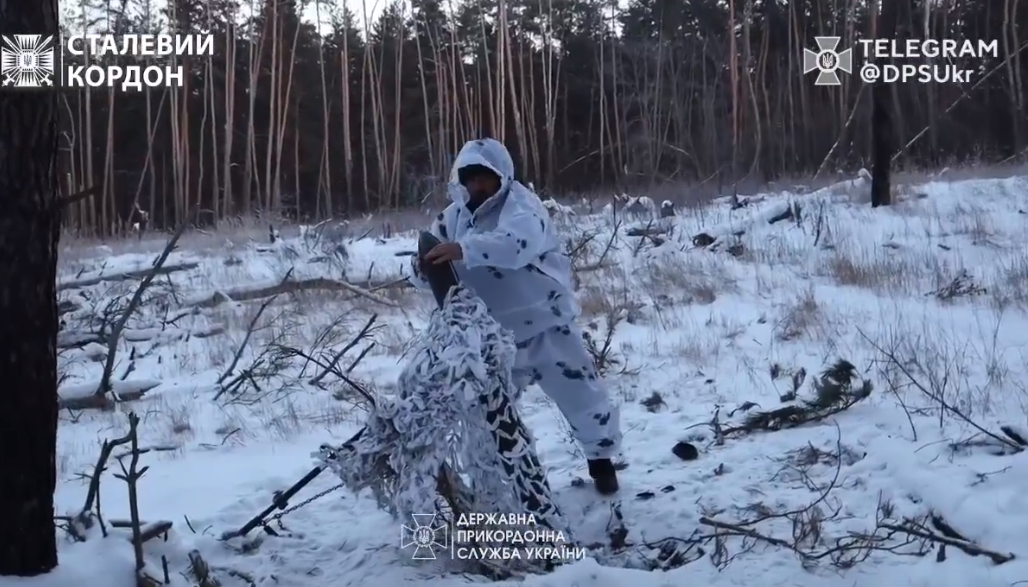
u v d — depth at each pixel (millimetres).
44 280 3719
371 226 18453
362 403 7008
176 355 9055
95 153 39406
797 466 5133
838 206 14109
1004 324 8016
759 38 39656
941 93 31062
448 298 4238
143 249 17125
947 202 13969
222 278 12695
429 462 3945
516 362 4734
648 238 13125
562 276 4766
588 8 42688
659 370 7438
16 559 3762
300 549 4551
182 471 5758
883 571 3945
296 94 41000
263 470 5684
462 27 43469
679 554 4309
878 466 4945
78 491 5363
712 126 34438
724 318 8945
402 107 40844
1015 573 3727
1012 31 30344
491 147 4512
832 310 8914
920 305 9055
